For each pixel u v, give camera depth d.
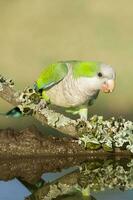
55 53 6.72
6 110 6.17
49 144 5.66
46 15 7.11
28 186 5.50
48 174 5.57
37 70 6.58
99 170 5.59
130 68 6.60
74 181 5.53
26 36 6.83
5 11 7.12
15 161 5.64
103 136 5.67
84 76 5.68
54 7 7.20
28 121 5.98
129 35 6.82
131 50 6.73
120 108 6.25
